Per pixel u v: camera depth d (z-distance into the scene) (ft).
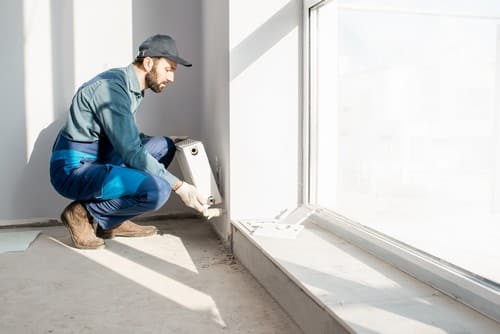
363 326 3.93
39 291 6.15
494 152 12.22
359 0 9.53
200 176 8.30
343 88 13.04
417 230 7.95
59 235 9.25
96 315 5.39
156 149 8.95
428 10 9.79
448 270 4.74
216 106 9.00
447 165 13.01
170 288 6.29
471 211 9.56
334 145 8.34
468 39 11.13
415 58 12.55
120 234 9.04
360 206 10.14
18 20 9.78
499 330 3.88
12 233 9.32
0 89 9.82
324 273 5.35
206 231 9.59
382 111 13.58
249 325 5.14
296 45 8.05
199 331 4.98
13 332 4.94
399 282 5.08
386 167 13.25
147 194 7.93
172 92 10.72
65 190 7.99
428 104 13.38
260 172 8.07
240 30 7.80
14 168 10.04
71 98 10.11
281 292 5.67
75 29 10.03
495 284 4.23
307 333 4.89
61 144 8.13
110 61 10.24
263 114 8.00
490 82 11.75
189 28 10.68
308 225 7.77
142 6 10.36
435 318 4.12
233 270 7.11
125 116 7.60
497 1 9.59
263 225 7.52
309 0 7.74
